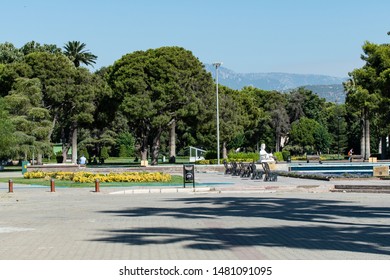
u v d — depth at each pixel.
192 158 93.75
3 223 18.34
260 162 56.84
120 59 73.69
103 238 14.52
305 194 30.59
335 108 117.69
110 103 71.50
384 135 86.81
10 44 99.94
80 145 101.62
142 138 74.56
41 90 67.25
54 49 104.69
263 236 14.60
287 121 112.75
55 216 20.47
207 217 19.48
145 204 25.08
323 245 13.05
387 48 73.06
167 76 68.38
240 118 91.75
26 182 42.00
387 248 12.59
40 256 11.95
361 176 40.09
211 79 74.06
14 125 58.41
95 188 32.78
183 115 68.56
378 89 72.19
